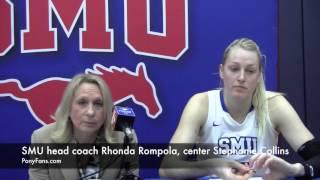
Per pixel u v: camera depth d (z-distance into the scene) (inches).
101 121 63.4
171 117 94.3
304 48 95.5
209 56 94.3
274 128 69.0
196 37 94.2
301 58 95.4
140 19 93.6
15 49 92.4
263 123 67.6
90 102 62.9
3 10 92.0
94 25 93.0
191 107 67.6
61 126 64.9
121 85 93.5
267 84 94.7
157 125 94.2
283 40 95.3
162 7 93.7
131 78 93.7
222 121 67.6
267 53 94.9
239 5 94.5
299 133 66.9
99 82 64.0
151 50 93.9
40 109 93.0
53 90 92.9
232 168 56.9
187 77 94.3
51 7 92.5
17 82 92.6
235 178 56.0
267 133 68.2
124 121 59.6
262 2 94.7
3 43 92.1
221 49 94.3
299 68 95.4
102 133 64.5
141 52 93.7
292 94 95.4
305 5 95.3
